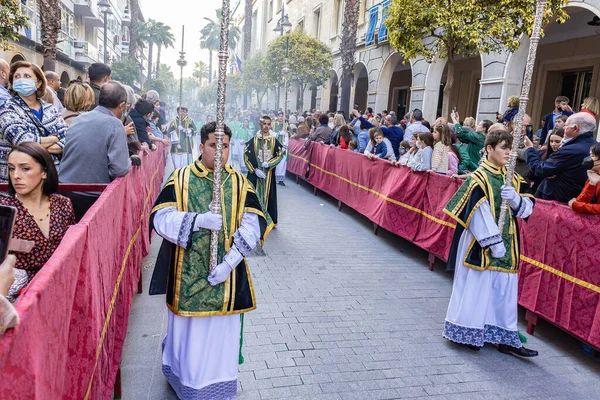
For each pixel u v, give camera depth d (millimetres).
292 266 6234
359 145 10594
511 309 4082
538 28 3686
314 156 12430
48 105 3961
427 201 6617
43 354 1441
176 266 2926
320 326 4480
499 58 12195
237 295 2988
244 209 3012
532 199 4086
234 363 3086
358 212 9664
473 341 4086
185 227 2801
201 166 2992
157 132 10328
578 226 4098
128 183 4004
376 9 19281
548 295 4395
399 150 8984
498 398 3477
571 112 7027
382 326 4559
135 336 4105
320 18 27203
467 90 18453
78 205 3453
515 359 4082
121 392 3238
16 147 2510
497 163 3996
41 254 2539
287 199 11352
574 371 3930
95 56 34719
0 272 1507
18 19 9031
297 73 21688
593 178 3984
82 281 2021
